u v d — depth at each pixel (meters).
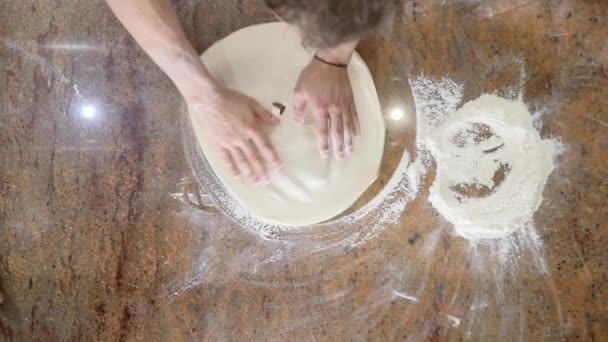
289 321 1.01
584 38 1.05
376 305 1.01
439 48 1.06
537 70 1.05
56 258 1.04
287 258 1.03
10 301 1.03
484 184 1.03
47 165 1.05
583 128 1.03
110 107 1.06
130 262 1.03
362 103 1.04
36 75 1.07
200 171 1.05
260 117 0.98
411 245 1.03
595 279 0.99
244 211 1.04
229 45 1.05
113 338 1.01
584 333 0.98
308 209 1.02
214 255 1.03
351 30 0.64
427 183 1.04
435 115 1.06
